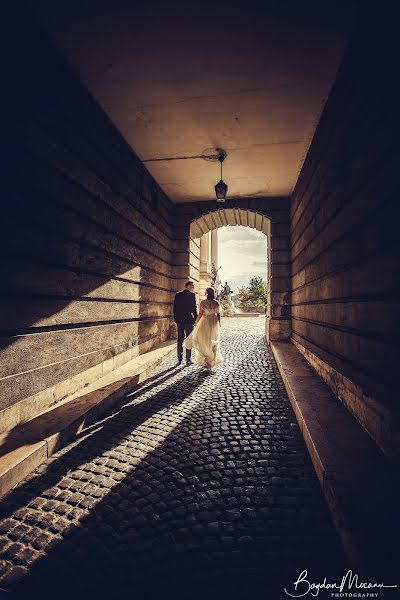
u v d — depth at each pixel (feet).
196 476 7.37
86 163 12.88
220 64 11.45
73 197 11.91
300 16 9.45
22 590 4.61
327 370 12.67
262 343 27.58
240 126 15.61
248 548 5.35
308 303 17.17
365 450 7.41
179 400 12.59
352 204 9.68
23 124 9.16
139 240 19.48
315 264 15.25
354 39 9.70
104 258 14.66
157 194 23.06
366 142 8.59
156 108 14.11
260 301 80.59
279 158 19.04
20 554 5.21
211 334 17.31
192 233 29.73
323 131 13.92
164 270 25.62
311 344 16.28
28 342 9.47
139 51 10.85
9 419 8.66
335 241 11.51
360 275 9.00
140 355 19.67
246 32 10.11
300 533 5.65
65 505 6.37
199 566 5.02
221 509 6.27
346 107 10.47
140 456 8.26
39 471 7.52
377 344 7.81
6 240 8.54
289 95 13.12
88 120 13.01
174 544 5.43
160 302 24.49
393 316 6.98
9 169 8.64
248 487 6.93
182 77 12.14
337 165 11.38
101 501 6.49
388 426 7.00
